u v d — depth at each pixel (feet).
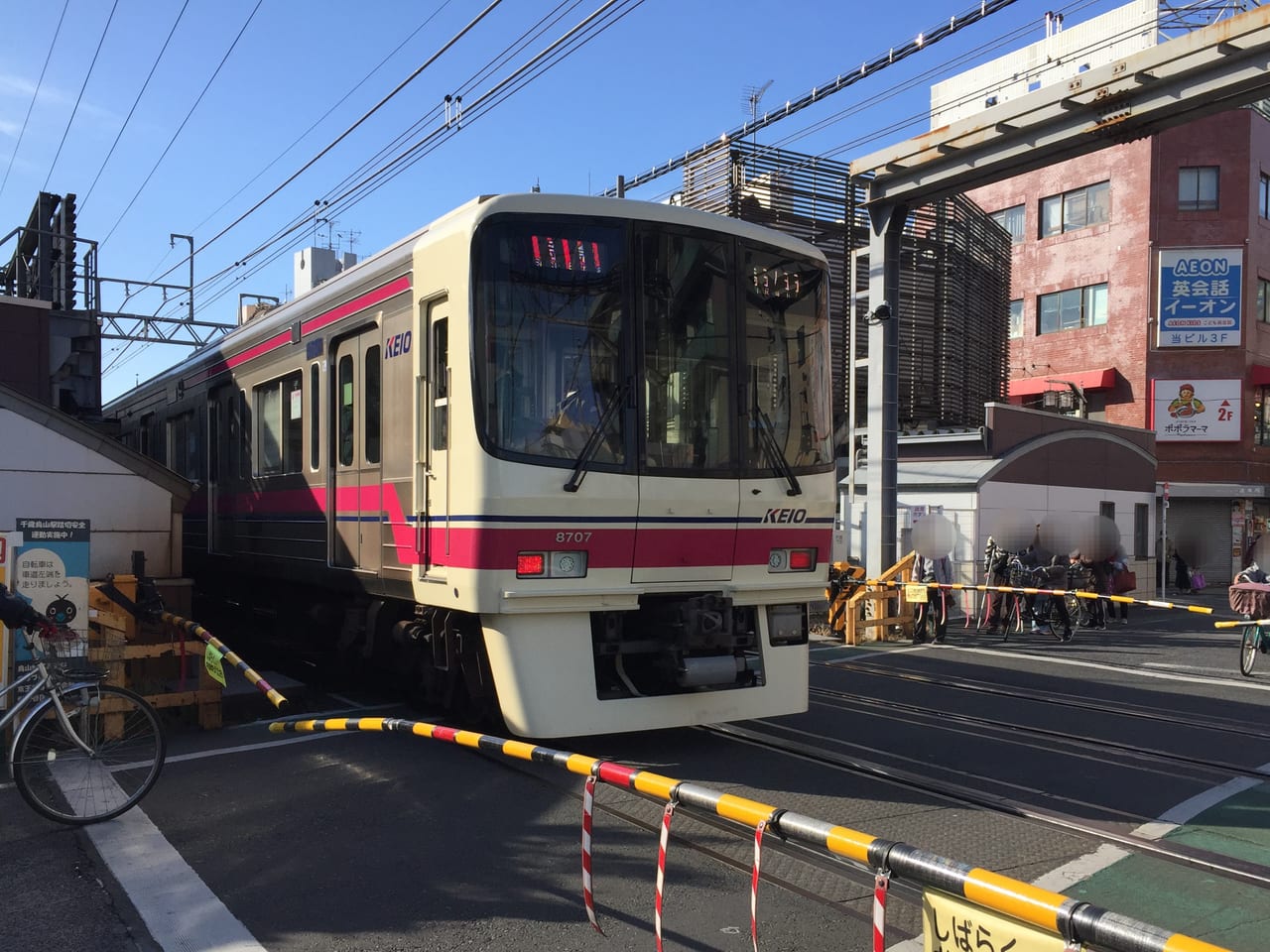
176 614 26.09
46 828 16.26
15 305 38.83
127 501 26.17
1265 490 95.71
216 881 14.15
